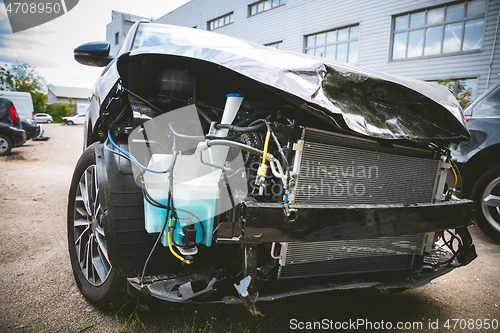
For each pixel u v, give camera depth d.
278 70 1.53
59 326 1.79
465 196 3.43
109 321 1.87
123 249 1.64
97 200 1.91
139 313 1.95
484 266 2.84
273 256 1.58
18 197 4.36
